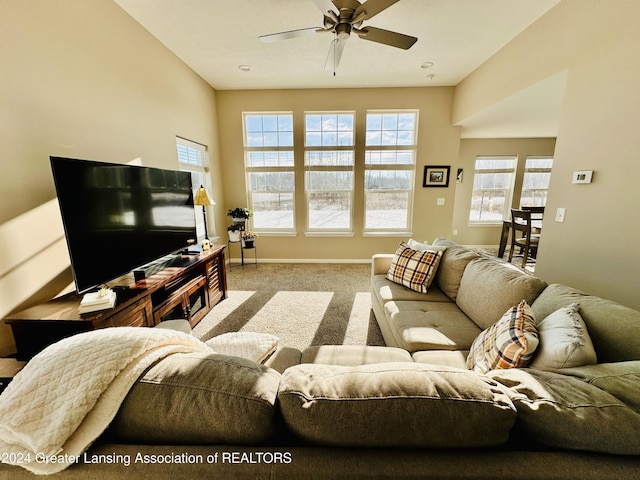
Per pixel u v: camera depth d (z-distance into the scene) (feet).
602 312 3.40
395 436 1.72
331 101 12.93
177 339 2.42
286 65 10.33
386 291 7.20
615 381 2.18
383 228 14.44
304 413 1.77
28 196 4.85
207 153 12.14
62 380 1.80
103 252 5.44
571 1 6.41
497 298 5.04
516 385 2.09
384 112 13.19
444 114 12.95
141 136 7.77
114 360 1.90
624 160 5.33
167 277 6.49
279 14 7.29
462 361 4.33
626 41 5.21
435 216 13.97
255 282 11.68
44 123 5.08
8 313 4.60
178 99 9.71
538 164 17.07
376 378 1.93
